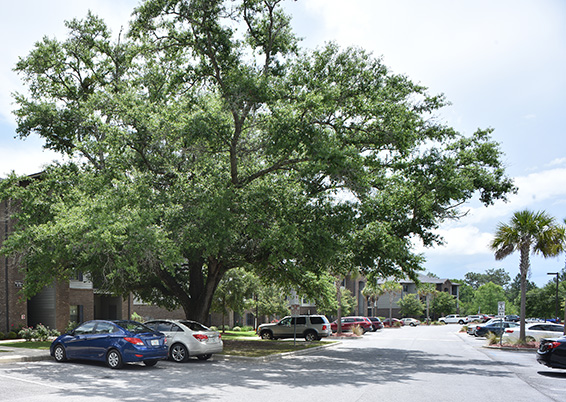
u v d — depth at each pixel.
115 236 16.42
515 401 11.40
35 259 19.80
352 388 12.99
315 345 28.67
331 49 21.17
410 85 22.38
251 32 22.39
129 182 20.59
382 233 23.14
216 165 21.97
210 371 16.34
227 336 39.94
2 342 27.86
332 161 18.41
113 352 16.42
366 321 50.91
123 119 20.39
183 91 24.52
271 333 35.34
